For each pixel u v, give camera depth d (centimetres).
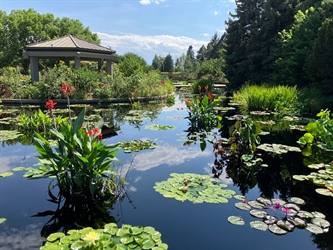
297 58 1059
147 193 261
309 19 1084
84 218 214
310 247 177
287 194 260
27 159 358
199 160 366
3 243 179
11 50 2659
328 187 266
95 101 992
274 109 804
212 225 204
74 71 1043
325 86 905
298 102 806
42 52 1115
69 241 171
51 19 2944
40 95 947
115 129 564
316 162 356
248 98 877
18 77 1067
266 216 214
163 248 166
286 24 1423
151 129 566
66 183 258
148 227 192
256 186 280
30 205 236
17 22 2681
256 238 187
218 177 305
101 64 1386
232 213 223
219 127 594
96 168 252
